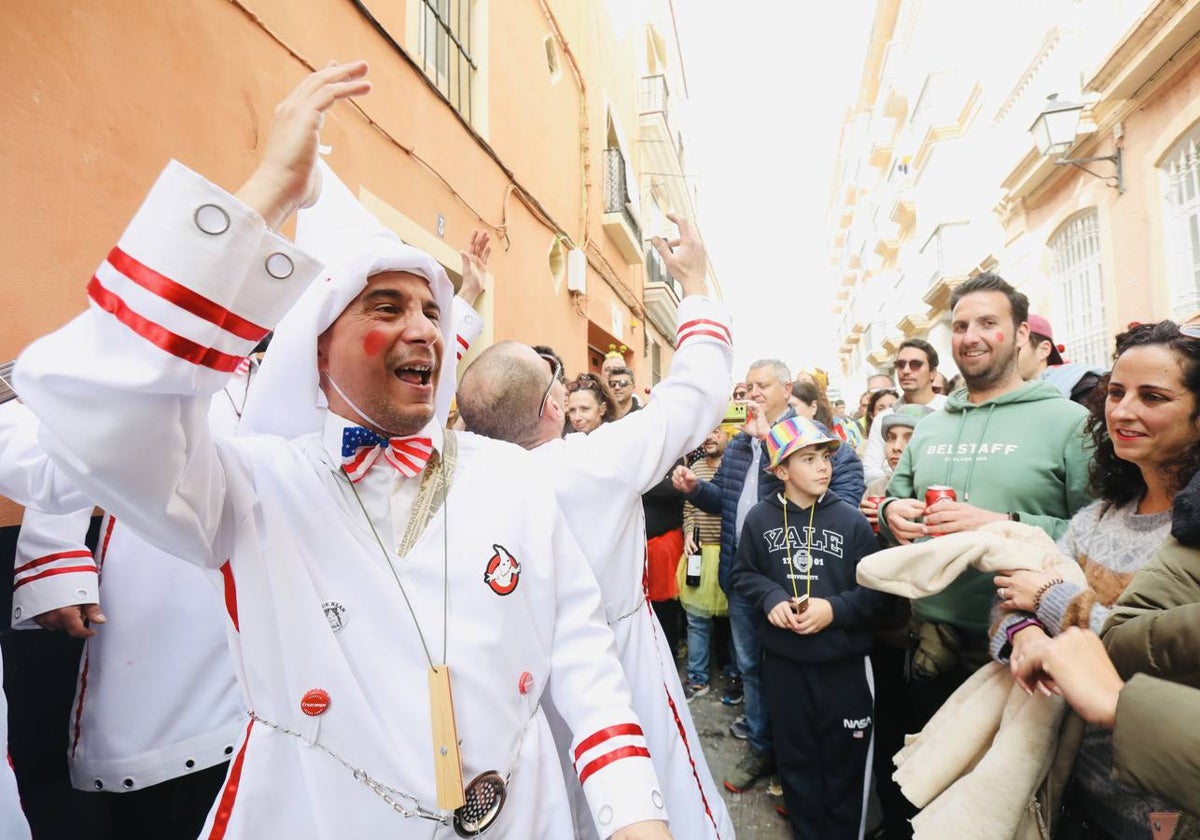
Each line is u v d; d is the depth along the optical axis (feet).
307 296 3.12
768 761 9.19
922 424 7.73
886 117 57.82
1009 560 4.83
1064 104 19.52
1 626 5.40
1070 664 3.59
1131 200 19.25
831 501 7.82
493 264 16.69
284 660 2.88
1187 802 2.78
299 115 2.53
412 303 3.23
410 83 12.67
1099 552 4.82
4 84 5.56
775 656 7.68
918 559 5.37
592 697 3.39
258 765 2.82
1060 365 9.50
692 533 12.15
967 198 36.06
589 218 26.17
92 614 4.87
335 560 3.05
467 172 15.20
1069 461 6.11
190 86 7.61
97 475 2.32
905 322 47.88
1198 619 3.23
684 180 54.85
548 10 21.26
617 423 4.84
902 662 8.08
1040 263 25.54
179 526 2.60
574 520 4.52
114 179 6.61
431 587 3.14
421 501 3.33
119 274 2.22
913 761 4.97
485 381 5.40
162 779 4.81
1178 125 17.11
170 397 2.34
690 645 12.16
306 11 9.66
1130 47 17.38
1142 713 2.98
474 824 2.91
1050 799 4.41
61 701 5.74
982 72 32.76
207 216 2.25
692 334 5.01
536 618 3.48
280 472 3.16
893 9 56.08
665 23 48.19
